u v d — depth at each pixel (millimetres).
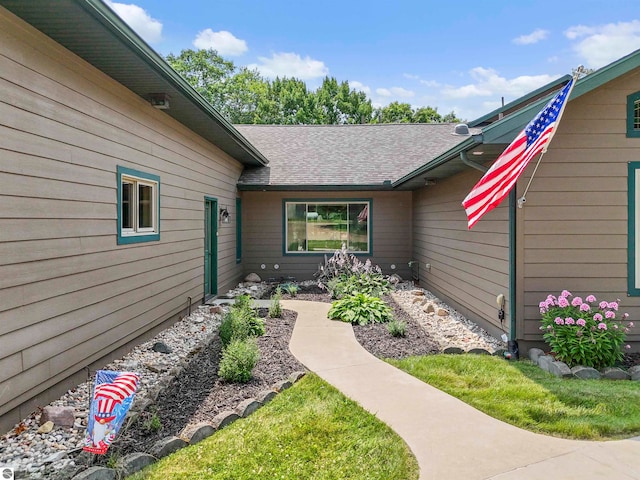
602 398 3922
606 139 5270
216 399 3910
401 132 14266
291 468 2816
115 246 4918
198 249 7965
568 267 5344
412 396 4027
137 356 5156
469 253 7172
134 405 3658
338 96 38656
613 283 5336
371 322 7000
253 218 11789
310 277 11859
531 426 3438
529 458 2939
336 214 11875
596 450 3049
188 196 7344
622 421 3463
